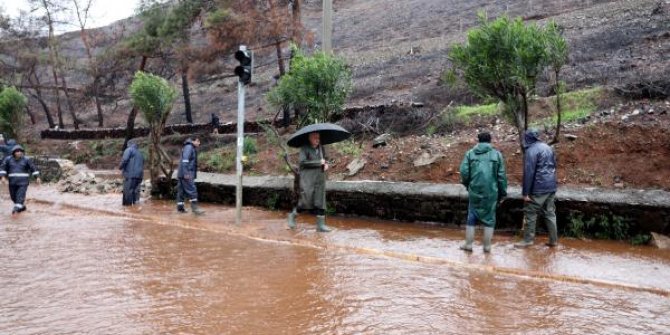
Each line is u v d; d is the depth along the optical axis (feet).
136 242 25.79
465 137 37.17
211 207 38.58
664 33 50.93
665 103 31.81
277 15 64.64
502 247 23.16
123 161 39.70
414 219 30.09
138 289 17.63
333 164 39.40
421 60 82.12
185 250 23.81
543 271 18.98
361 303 15.98
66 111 152.56
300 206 27.73
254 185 37.91
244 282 18.42
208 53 71.97
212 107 109.29
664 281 17.63
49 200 43.62
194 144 35.83
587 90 39.60
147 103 41.83
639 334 13.37
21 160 37.73
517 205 26.40
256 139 59.16
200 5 74.13
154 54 81.92
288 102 35.88
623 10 70.49
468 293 16.88
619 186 26.11
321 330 13.82
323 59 34.24
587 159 28.50
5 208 40.91
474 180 22.06
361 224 29.96
